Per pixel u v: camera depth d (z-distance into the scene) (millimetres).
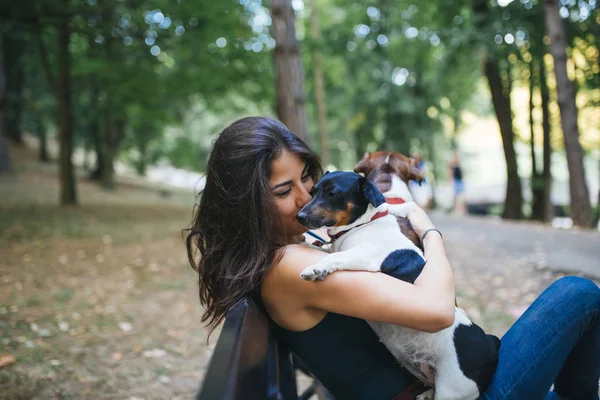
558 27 10109
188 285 5699
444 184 32344
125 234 9008
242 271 1548
